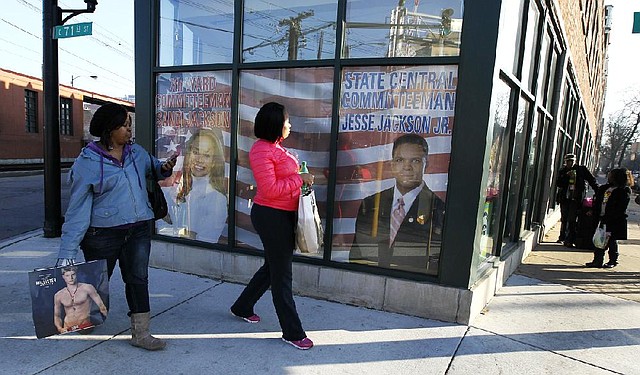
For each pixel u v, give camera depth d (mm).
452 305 3611
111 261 3070
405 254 3877
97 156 2863
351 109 3967
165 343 3086
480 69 3363
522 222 6301
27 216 8383
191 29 4754
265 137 2939
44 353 2953
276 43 4324
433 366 2967
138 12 4852
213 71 4594
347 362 2971
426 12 3699
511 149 4551
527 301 4367
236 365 2889
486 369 2959
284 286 3090
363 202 4000
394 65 3748
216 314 3691
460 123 3463
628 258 7035
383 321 3631
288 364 2922
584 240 7395
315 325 3520
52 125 6234
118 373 2748
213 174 4676
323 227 4121
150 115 4926
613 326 3836
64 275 2836
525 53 4613
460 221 3529
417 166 3777
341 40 3914
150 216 3086
